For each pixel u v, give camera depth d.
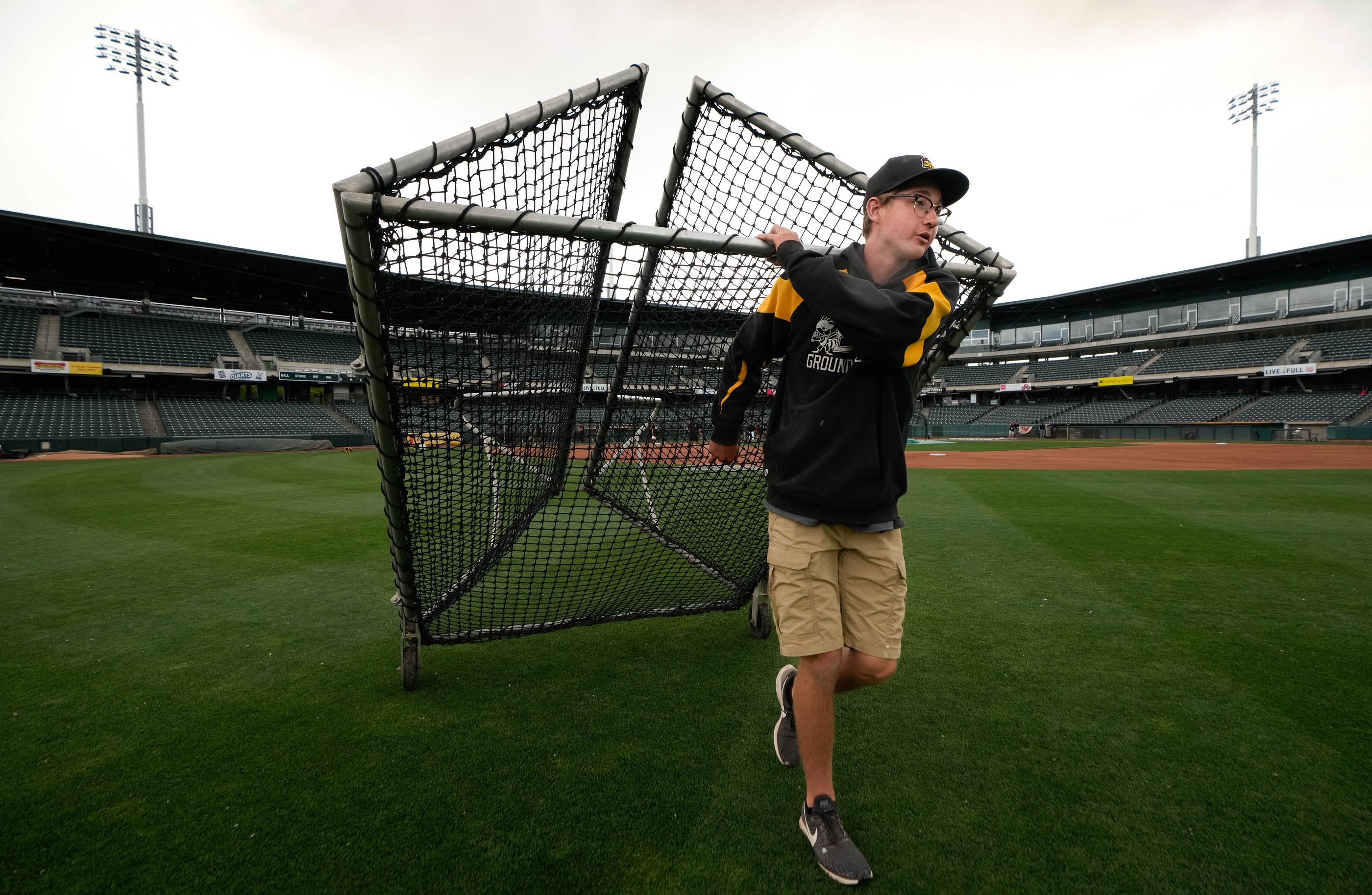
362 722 2.13
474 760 1.89
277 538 5.25
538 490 2.88
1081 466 13.16
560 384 2.64
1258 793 1.71
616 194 2.53
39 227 19.50
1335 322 30.19
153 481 9.89
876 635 1.64
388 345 1.74
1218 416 30.42
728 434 1.91
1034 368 40.66
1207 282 33.47
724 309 2.46
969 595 3.58
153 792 1.72
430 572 2.38
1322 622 3.09
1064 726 2.08
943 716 2.16
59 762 1.87
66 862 1.45
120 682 2.45
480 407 2.24
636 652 2.80
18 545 5.00
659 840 1.54
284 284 25.45
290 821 1.60
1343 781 1.76
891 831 1.57
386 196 1.40
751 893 1.37
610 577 3.62
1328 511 6.46
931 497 7.84
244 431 24.73
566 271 2.15
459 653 2.77
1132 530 5.50
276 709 2.22
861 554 1.64
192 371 25.55
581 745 1.98
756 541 2.85
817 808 1.48
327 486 9.14
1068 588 3.71
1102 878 1.41
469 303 1.89
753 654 2.78
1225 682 2.40
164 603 3.50
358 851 1.49
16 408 21.59
